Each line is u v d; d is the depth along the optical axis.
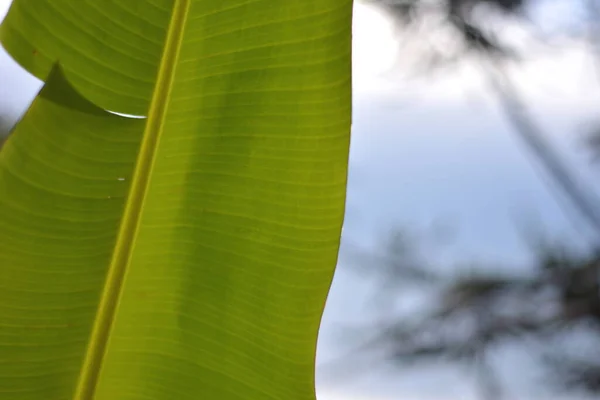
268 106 2.49
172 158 2.51
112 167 2.49
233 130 2.50
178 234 2.53
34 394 2.52
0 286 2.49
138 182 2.50
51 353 2.53
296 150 2.49
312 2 2.46
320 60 2.47
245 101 2.49
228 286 2.53
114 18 2.46
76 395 2.54
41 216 2.47
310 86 2.48
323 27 2.46
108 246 2.51
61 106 2.45
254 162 2.50
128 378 2.56
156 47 2.48
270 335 2.53
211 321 2.54
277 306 2.52
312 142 2.49
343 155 2.48
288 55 2.47
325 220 2.50
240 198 2.51
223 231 2.52
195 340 2.55
